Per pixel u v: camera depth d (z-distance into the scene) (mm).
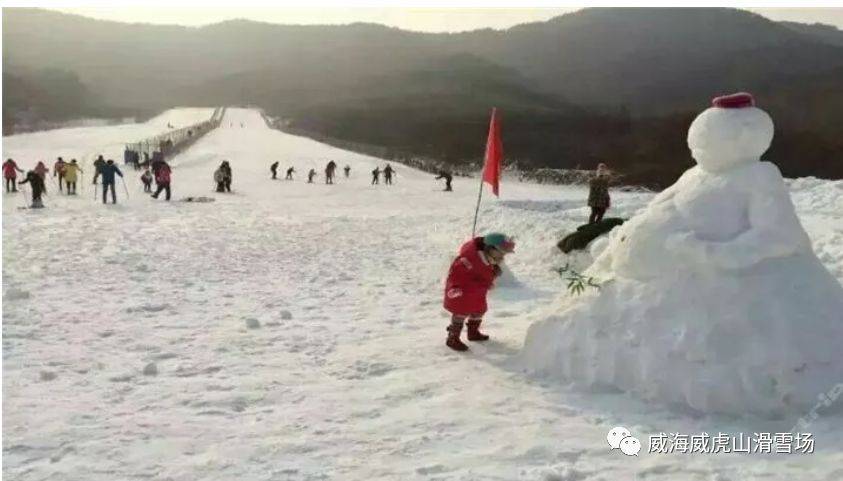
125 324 8094
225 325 8156
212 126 93125
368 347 7242
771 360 5320
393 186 40375
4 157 46344
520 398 5766
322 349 7191
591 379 5898
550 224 15945
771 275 5629
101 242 14961
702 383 5355
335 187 37750
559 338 6211
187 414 5438
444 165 59875
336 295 10078
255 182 38688
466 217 19672
